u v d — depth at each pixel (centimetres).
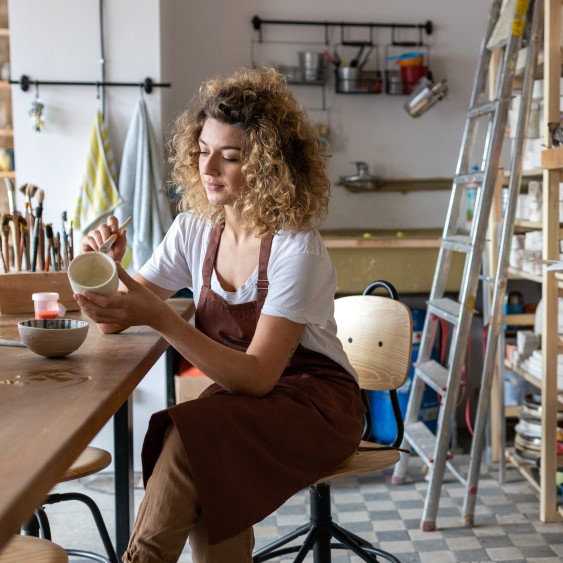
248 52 472
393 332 228
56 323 185
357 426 195
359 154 484
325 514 233
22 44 389
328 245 418
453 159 487
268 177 187
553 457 324
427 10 478
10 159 420
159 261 222
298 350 198
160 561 162
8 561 147
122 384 152
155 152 392
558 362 338
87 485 377
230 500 164
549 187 313
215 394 184
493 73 385
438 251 431
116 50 391
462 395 436
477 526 324
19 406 136
